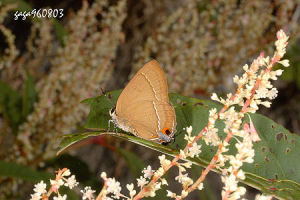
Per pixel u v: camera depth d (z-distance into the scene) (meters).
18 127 0.20
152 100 0.14
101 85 0.20
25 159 0.19
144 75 0.14
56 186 0.11
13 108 0.20
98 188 0.20
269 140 0.14
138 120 0.15
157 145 0.13
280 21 0.21
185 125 0.14
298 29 0.20
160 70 0.14
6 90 0.20
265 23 0.21
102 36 0.21
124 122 0.15
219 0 0.21
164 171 0.11
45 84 0.20
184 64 0.21
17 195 0.19
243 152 0.11
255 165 0.14
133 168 0.19
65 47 0.20
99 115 0.15
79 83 0.20
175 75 0.21
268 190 0.12
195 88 0.21
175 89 0.21
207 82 0.21
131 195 0.11
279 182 0.13
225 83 0.21
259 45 0.21
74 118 0.20
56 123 0.19
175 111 0.15
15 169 0.15
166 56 0.21
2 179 0.19
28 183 0.19
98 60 0.21
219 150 0.11
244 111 0.11
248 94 0.11
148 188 0.11
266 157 0.14
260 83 0.11
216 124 0.14
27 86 0.20
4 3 0.20
